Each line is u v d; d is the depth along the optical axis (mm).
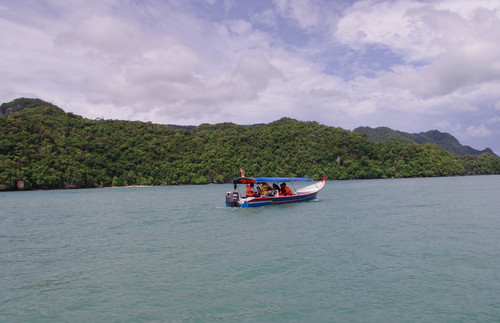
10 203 36906
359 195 38062
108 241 15602
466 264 11242
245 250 13336
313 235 15797
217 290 9477
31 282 10344
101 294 9359
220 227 18375
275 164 107250
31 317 8094
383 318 7801
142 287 9789
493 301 8523
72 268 11625
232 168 97938
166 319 7906
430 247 13336
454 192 41438
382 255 12352
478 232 16016
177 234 16766
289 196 27922
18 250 14180
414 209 24547
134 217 23297
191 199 38688
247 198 25531
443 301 8570
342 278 10172
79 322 7828
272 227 17984
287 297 8961
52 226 20156
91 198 43469
